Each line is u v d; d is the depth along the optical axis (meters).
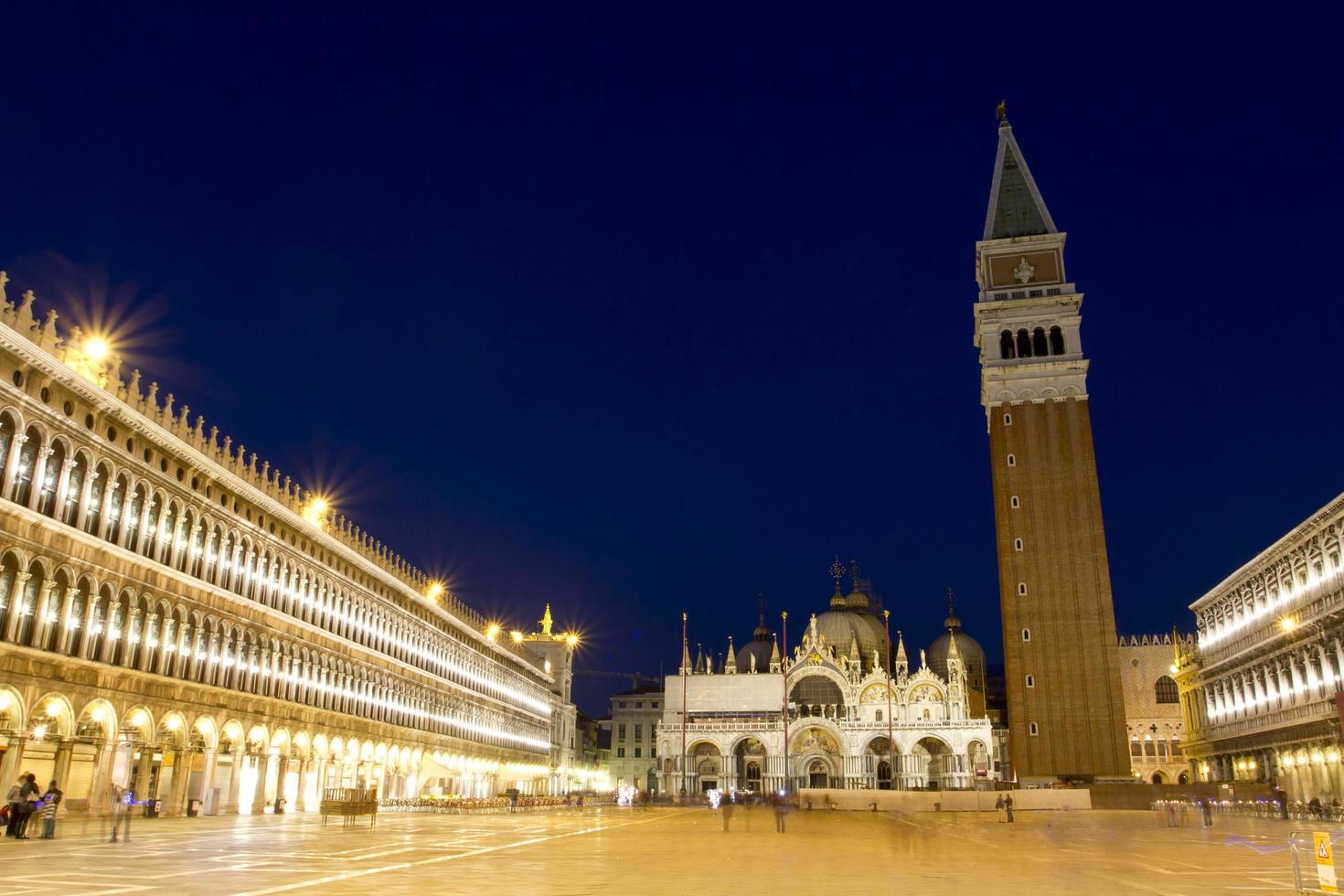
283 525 84.31
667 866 37.72
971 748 178.00
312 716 87.25
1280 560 108.06
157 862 35.28
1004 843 54.88
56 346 55.62
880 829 71.81
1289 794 105.56
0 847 40.50
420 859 38.91
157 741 64.31
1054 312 145.12
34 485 53.22
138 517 62.91
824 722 177.62
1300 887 30.11
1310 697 98.69
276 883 29.11
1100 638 129.75
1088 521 134.38
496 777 148.88
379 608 106.06
